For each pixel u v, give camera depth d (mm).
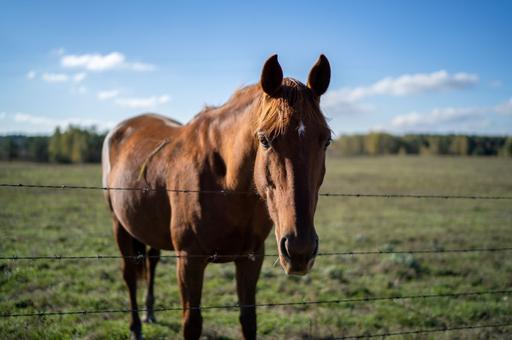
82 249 6906
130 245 4230
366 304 5066
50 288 4988
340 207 14961
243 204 2807
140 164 3637
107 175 4477
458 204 16516
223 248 2947
